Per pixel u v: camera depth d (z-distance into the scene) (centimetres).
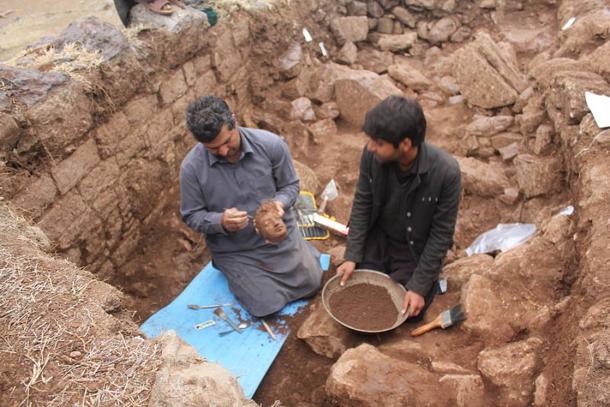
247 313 305
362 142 469
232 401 156
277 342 287
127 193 346
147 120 358
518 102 446
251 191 286
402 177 251
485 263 289
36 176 270
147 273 347
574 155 313
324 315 285
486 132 432
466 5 611
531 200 351
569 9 547
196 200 285
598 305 207
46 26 590
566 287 256
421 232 271
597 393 168
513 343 232
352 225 289
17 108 258
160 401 152
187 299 315
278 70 514
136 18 369
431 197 249
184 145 416
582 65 391
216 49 433
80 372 162
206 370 163
